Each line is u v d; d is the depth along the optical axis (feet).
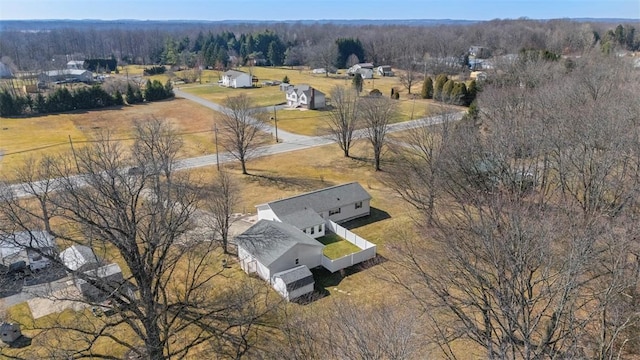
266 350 64.44
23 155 174.91
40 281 84.58
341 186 122.42
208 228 100.32
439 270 62.49
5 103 254.68
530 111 130.41
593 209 64.59
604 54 223.10
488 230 53.11
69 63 472.44
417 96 291.79
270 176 153.17
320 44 510.17
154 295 55.98
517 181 82.53
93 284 53.67
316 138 198.70
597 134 83.25
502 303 46.85
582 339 52.65
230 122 161.27
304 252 92.38
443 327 61.46
